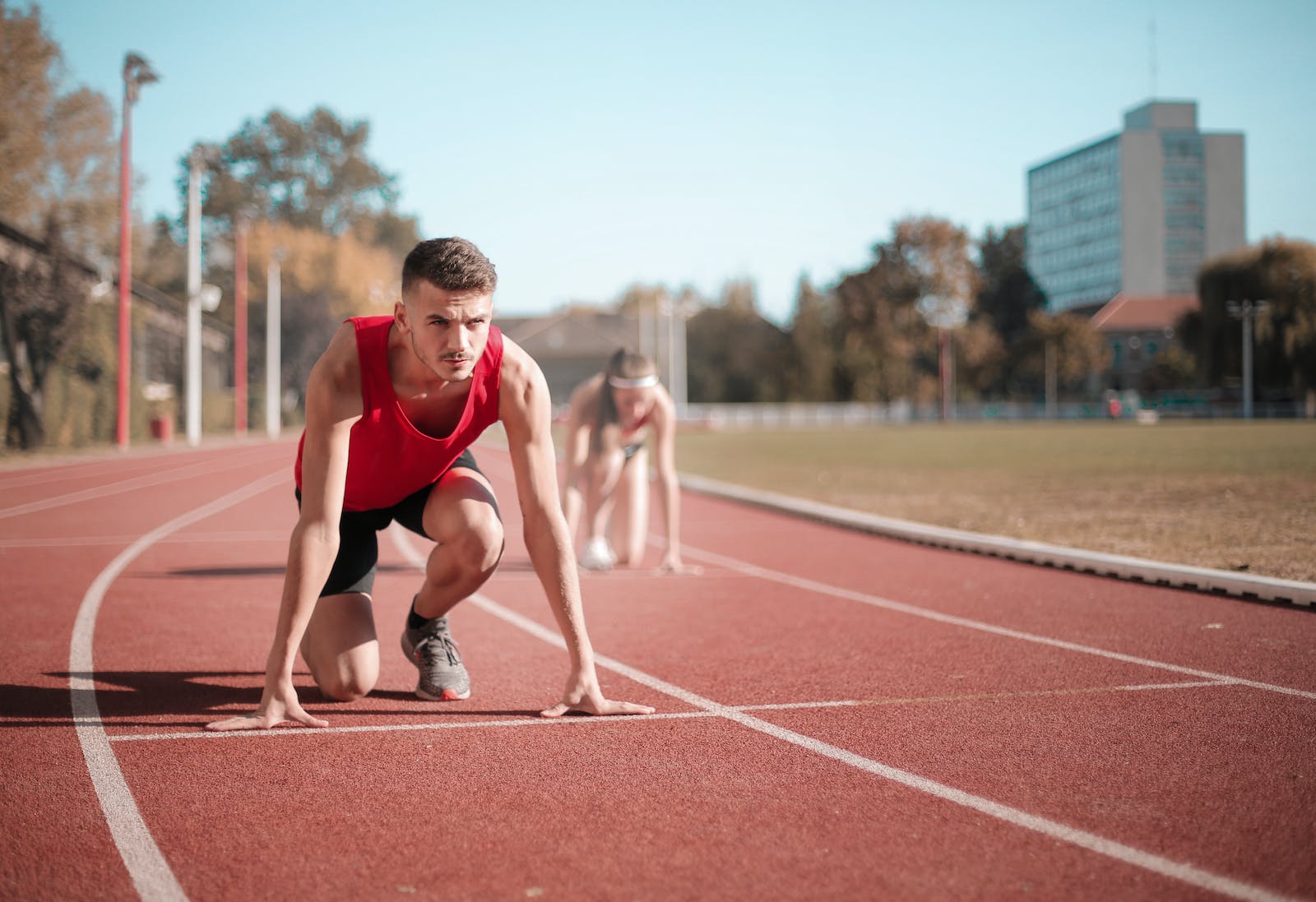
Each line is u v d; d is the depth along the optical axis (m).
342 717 4.36
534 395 4.09
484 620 6.70
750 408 77.06
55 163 35.25
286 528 12.38
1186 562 8.12
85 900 2.65
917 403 83.00
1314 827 3.03
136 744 3.98
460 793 3.41
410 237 81.62
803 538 11.36
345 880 2.74
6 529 12.24
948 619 6.55
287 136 79.00
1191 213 136.00
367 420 3.97
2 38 31.97
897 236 81.44
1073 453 26.36
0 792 3.45
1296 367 59.88
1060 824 3.08
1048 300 105.75
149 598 7.51
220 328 60.50
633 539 9.21
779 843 2.96
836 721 4.25
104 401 34.09
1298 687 4.70
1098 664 5.22
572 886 2.69
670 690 4.82
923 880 2.70
